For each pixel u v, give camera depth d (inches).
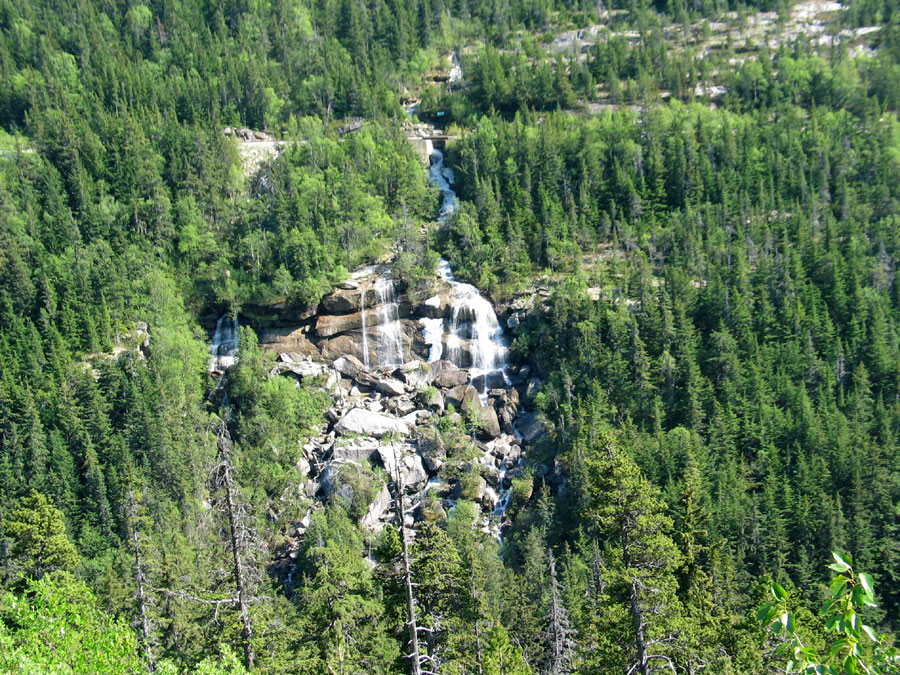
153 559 3501.5
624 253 6633.9
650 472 4763.8
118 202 6939.0
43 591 1804.9
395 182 7386.8
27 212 6648.6
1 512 4928.6
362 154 7509.8
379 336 6417.3
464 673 2711.6
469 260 6648.6
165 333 6102.4
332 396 6117.1
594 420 5236.2
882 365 5502.0
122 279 6397.6
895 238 6584.6
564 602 3954.2
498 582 4284.0
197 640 2938.0
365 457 5570.9
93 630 1811.0
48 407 5615.2
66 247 6545.3
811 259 6279.5
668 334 5698.8
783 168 7327.8
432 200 7436.0
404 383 6195.9
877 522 4495.6
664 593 2233.0
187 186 7042.3
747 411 5191.9
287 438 5669.3
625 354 5698.8
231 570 2245.3
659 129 7623.0
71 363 5880.9
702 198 7155.5
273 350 6427.2
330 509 5172.2
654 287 6087.6
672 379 5447.8
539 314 6205.7
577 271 6441.9
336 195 6993.1
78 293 6279.5
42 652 1658.5
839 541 4271.7
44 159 7057.1
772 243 6628.9
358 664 2689.5
